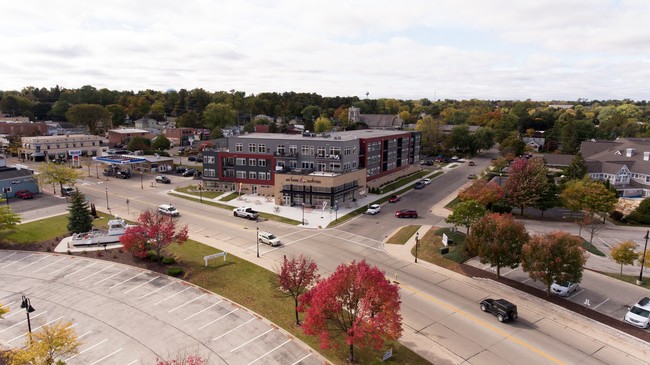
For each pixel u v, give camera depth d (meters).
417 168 120.06
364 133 105.44
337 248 55.34
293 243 57.00
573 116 196.00
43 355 24.84
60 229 60.91
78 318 36.34
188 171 107.38
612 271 47.81
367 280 29.72
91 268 47.09
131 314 37.12
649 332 34.66
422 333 34.72
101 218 67.38
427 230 63.28
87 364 30.08
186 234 49.81
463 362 30.92
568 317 37.62
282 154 85.12
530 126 193.88
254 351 31.70
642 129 161.38
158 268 46.97
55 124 174.88
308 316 29.12
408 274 46.91
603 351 32.56
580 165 89.44
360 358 30.89
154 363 30.25
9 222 55.31
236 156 87.38
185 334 34.03
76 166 116.06
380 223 67.94
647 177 90.81
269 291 41.69
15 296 40.34
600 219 69.94
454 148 154.12
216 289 42.06
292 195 78.19
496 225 44.94
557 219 70.50
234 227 64.00
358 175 84.69
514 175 72.62
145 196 84.19
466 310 38.81
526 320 37.12
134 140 136.00
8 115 197.38
